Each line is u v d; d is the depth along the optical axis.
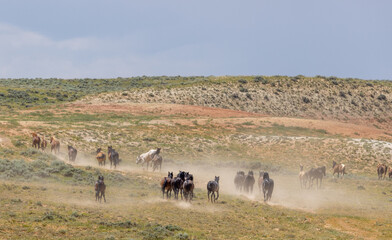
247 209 24.66
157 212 21.69
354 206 27.97
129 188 28.92
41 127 53.59
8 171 28.08
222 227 19.83
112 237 16.12
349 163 52.66
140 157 39.62
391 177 45.06
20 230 16.20
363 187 35.38
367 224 23.59
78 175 29.95
